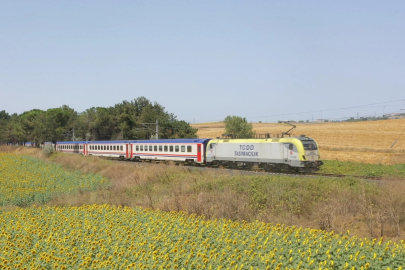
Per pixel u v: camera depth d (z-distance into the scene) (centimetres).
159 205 1981
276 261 995
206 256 1062
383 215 1513
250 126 5500
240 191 2108
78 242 1276
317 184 2077
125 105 7119
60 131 9025
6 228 1489
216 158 3597
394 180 2188
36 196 2334
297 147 2880
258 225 1420
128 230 1385
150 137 5912
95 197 2309
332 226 1489
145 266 1012
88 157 4850
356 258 969
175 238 1257
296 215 1728
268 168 3175
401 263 945
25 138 8350
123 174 3244
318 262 990
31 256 1145
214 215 1691
